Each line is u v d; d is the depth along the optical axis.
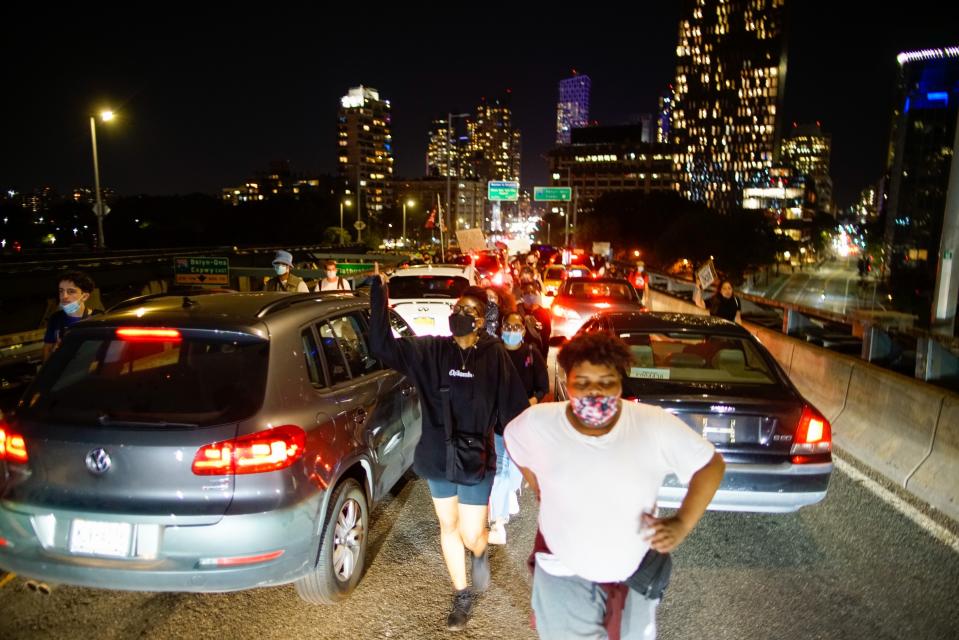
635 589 2.33
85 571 3.18
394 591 4.02
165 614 3.71
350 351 4.50
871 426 6.97
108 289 34.28
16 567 3.28
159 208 101.19
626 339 5.43
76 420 3.29
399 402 4.83
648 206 87.44
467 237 13.89
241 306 3.92
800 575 4.31
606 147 196.00
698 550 4.66
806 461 4.56
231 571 3.21
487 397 3.59
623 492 2.25
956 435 5.67
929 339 7.88
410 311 9.17
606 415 2.21
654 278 31.80
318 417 3.65
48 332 5.29
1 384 5.81
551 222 126.25
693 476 2.25
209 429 3.22
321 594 3.70
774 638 3.60
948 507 5.41
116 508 3.17
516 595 4.02
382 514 5.22
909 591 4.11
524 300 8.66
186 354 3.49
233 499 3.20
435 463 3.62
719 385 4.85
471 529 3.68
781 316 18.75
